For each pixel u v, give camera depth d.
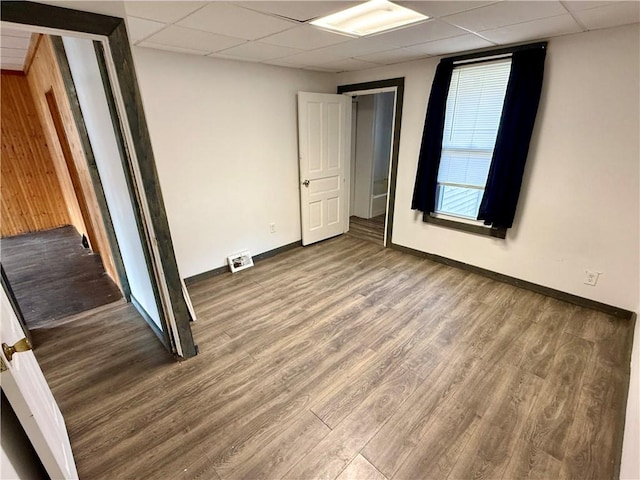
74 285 3.58
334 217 4.81
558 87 2.66
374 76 3.92
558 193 2.85
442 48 2.91
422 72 3.47
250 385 2.10
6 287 2.34
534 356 2.31
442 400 1.96
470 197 3.46
